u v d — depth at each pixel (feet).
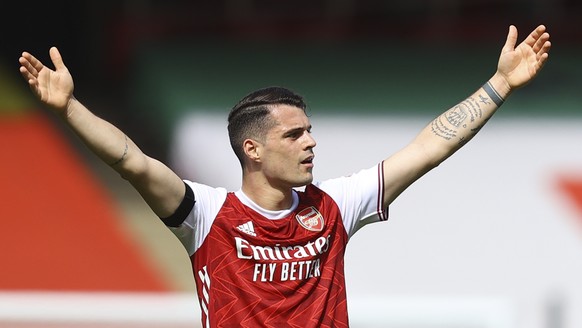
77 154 168.66
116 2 193.16
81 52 193.26
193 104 169.17
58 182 157.99
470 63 193.98
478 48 198.70
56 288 126.62
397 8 199.11
